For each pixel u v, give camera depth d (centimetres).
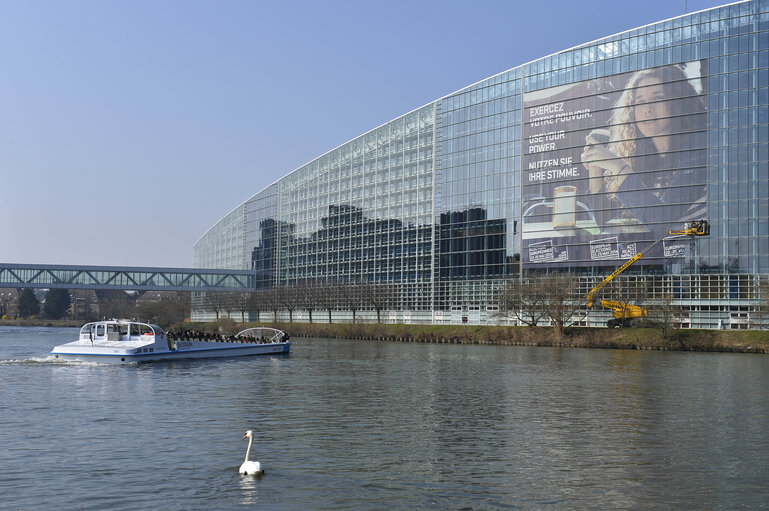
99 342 8006
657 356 10231
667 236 13975
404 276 18788
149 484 2464
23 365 7319
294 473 2633
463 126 17650
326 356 9625
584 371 7200
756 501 2328
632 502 2311
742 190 13338
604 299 14062
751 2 13500
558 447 3119
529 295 14062
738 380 6294
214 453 2936
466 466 2755
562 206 15500
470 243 17188
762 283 12694
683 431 3547
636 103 14562
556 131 15738
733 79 13562
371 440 3244
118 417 3853
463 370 7194
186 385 5519
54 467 2686
